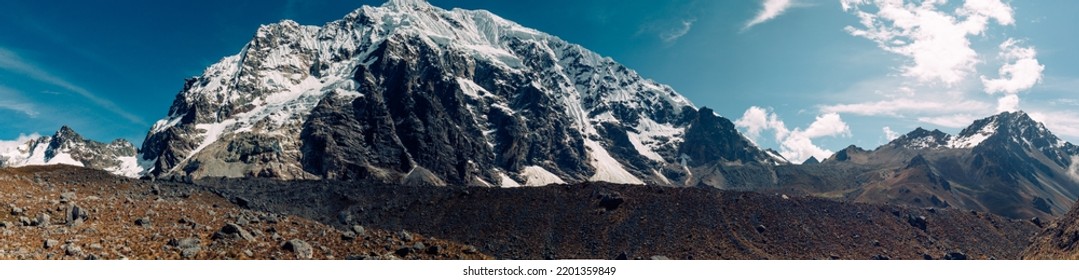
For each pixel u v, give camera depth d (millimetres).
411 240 85875
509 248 183500
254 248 71875
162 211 84125
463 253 83438
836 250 194625
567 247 185250
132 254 64500
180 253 66625
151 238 71125
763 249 188625
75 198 84625
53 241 63625
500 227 195250
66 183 132125
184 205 89438
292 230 83500
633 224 194500
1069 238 157625
